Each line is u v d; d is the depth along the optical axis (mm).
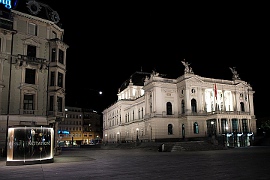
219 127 59719
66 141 122062
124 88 97125
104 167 20234
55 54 41656
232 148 49188
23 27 39938
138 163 23000
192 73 65062
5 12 38906
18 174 17141
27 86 38781
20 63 38562
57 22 44438
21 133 23891
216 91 63625
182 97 65062
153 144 53656
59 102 41750
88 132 131500
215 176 14492
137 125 77500
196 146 45312
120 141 87625
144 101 74312
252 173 15383
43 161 24438
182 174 15484
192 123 62000
